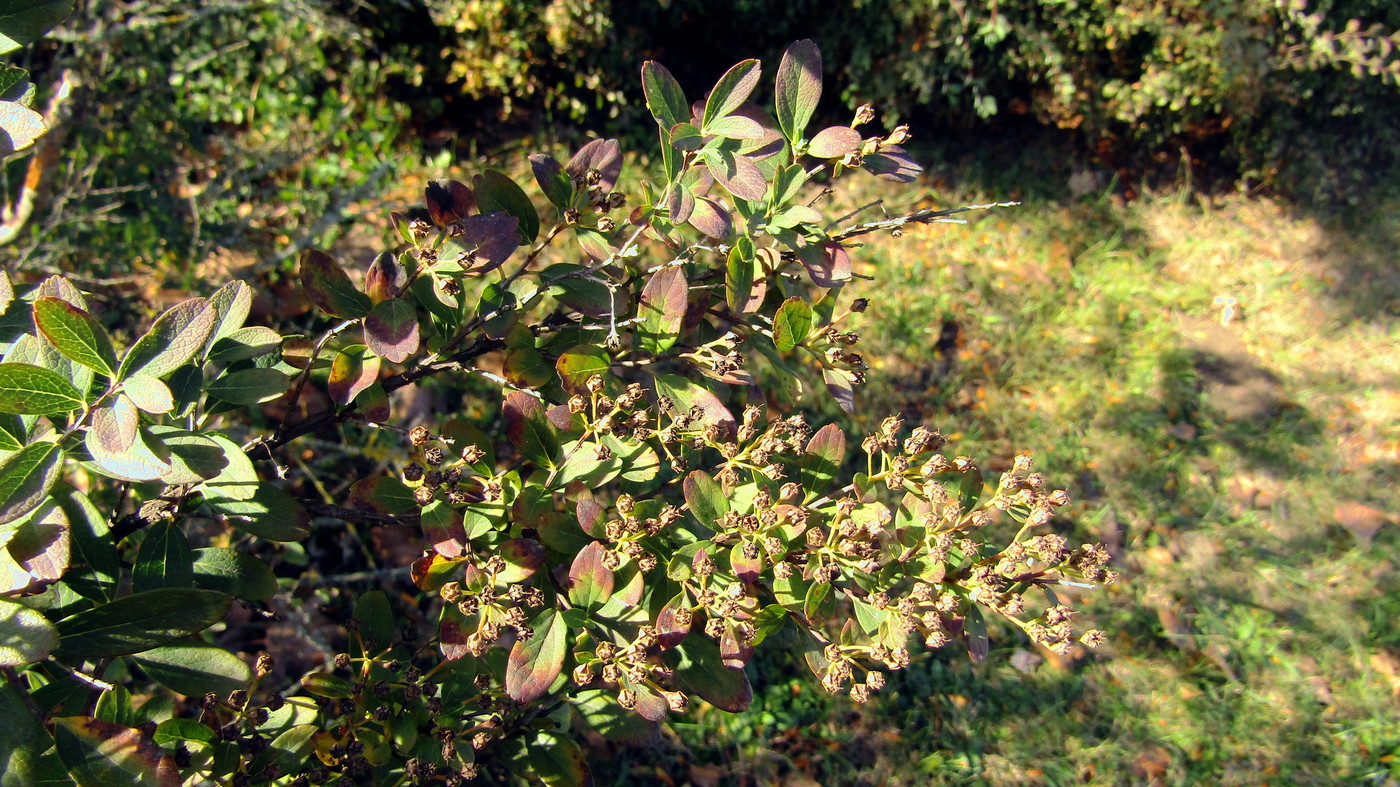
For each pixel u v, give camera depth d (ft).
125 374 4.04
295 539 5.47
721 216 5.45
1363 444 15.51
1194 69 17.69
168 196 13.51
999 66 18.58
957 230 18.11
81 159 12.17
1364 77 18.15
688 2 18.04
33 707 4.40
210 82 15.97
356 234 15.28
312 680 5.82
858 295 16.33
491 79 17.35
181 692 5.13
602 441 5.58
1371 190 19.74
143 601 4.74
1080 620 12.63
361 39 16.85
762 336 6.33
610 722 6.21
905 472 5.35
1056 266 17.85
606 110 19.07
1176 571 13.39
